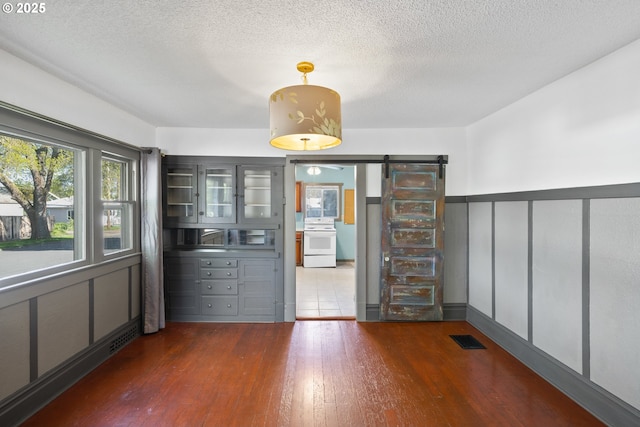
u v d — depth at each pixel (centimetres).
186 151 366
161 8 146
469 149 366
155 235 331
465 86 245
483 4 144
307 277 601
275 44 180
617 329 190
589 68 208
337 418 201
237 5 144
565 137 227
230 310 368
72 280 236
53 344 221
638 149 177
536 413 206
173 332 337
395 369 261
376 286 376
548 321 245
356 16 153
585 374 211
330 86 243
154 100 275
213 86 243
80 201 256
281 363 271
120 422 196
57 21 157
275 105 175
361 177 374
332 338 324
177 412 206
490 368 264
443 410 209
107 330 279
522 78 230
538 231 255
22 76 198
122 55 193
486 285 333
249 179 378
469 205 368
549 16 154
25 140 209
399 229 367
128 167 321
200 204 366
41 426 192
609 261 194
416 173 368
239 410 208
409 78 229
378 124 354
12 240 200
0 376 184
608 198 195
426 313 369
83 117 251
